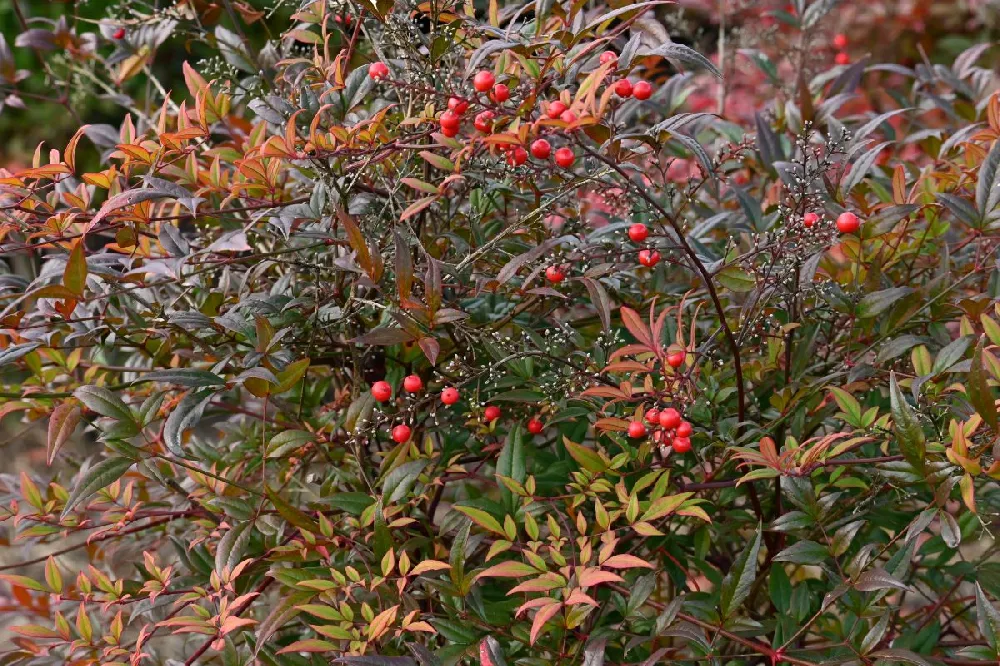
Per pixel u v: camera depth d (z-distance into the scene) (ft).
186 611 4.02
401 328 3.64
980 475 3.59
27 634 3.79
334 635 3.59
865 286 3.88
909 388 3.89
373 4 3.81
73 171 3.84
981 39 7.25
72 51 4.64
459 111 3.65
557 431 4.22
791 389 3.84
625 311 3.68
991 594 3.90
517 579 3.83
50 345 3.96
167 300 4.08
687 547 4.02
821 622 3.95
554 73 3.76
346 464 4.15
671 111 4.31
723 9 4.90
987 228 3.77
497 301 4.07
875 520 3.88
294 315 3.91
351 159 3.87
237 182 3.89
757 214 4.05
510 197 4.12
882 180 4.25
